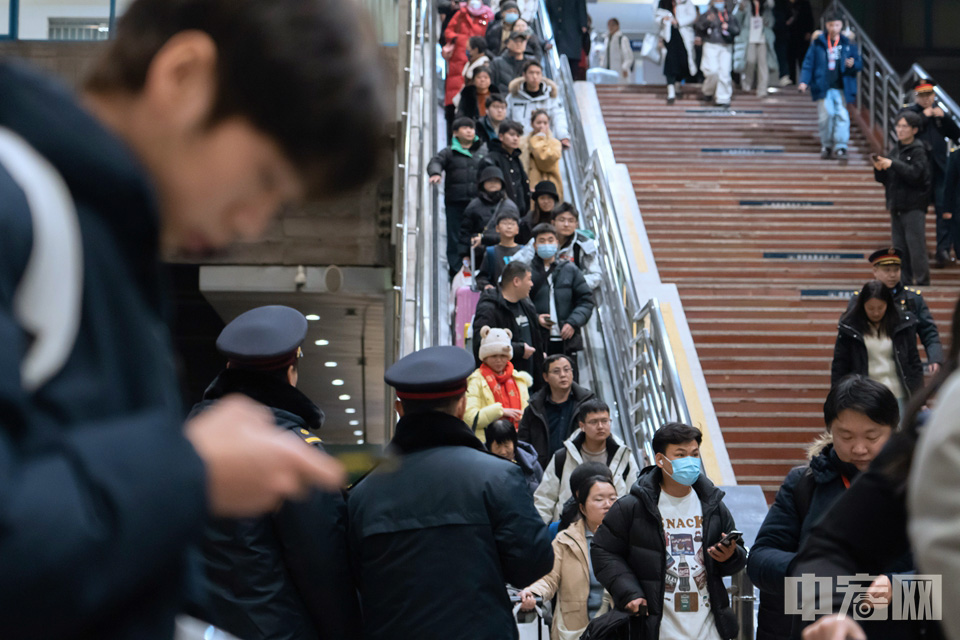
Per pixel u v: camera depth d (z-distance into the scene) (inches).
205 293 708.7
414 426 157.4
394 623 148.3
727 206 695.1
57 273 31.9
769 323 551.5
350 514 155.5
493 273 440.1
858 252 641.0
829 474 160.7
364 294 706.8
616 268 492.4
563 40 815.7
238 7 35.4
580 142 666.2
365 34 37.4
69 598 30.0
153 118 35.9
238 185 36.8
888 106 803.4
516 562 150.2
